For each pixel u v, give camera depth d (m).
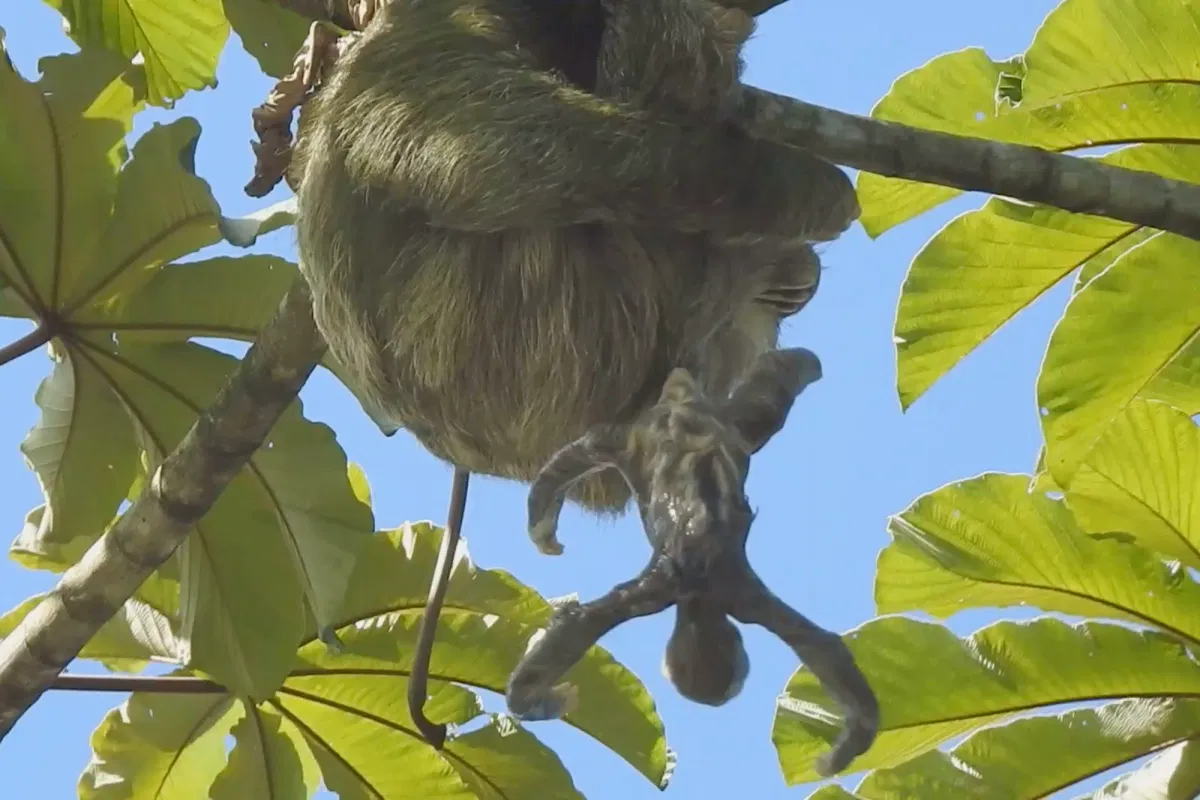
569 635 3.93
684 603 3.98
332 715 7.87
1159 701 7.32
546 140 5.00
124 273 6.82
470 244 5.23
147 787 8.00
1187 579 7.31
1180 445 7.03
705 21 5.26
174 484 6.50
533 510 4.46
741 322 5.41
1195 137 7.01
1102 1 6.55
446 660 7.87
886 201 7.37
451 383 5.29
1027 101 6.82
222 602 7.14
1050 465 7.32
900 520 7.58
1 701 6.88
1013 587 7.54
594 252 5.16
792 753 7.40
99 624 6.77
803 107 5.34
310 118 6.02
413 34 5.64
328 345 5.98
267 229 6.48
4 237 6.63
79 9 8.31
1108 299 7.21
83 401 7.04
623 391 5.14
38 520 8.11
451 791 7.93
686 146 4.96
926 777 7.45
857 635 7.43
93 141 6.61
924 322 7.48
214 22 8.36
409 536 7.89
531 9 5.85
